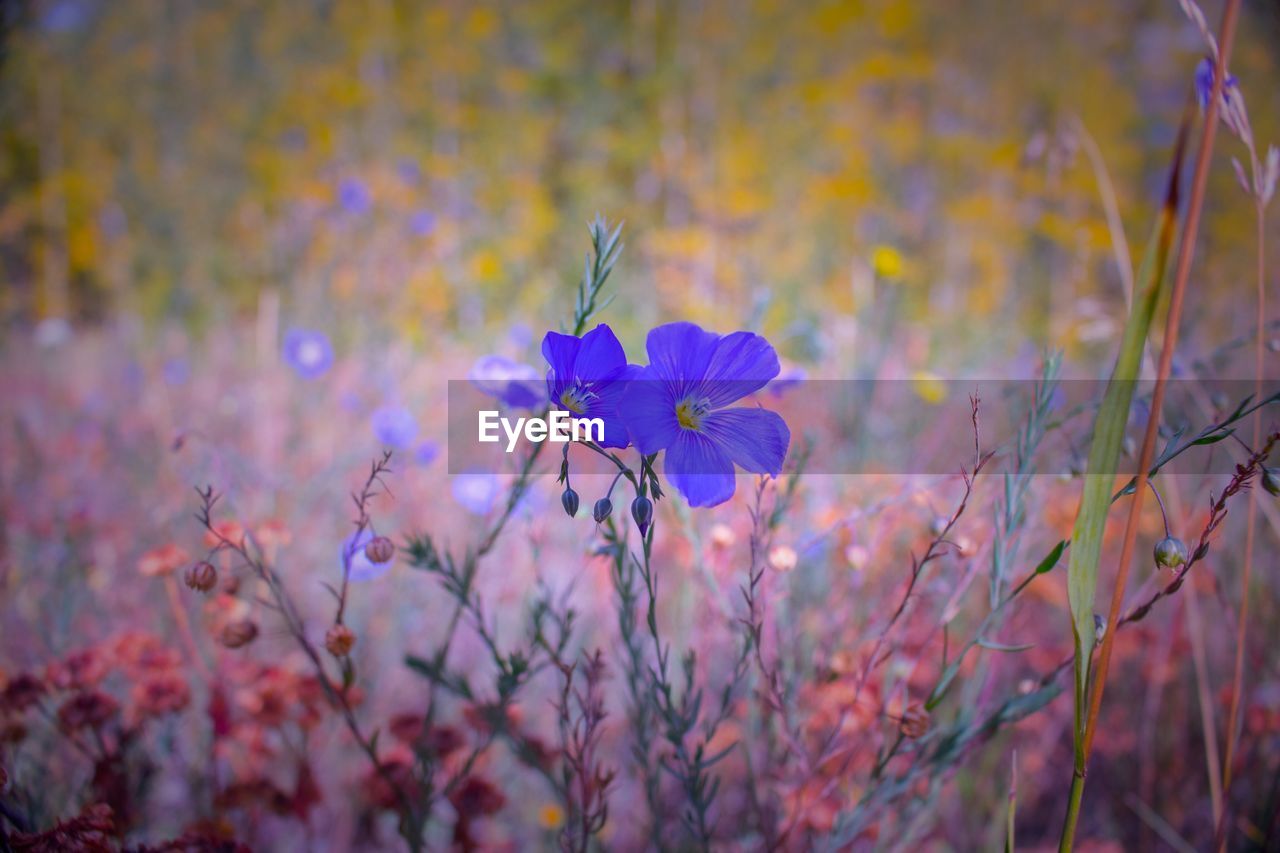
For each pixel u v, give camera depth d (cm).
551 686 45
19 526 54
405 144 180
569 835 31
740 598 38
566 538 51
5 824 33
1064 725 43
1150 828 40
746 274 129
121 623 47
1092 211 163
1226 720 41
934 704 30
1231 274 87
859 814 32
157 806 41
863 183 163
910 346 90
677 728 31
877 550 41
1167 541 26
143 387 94
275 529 37
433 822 41
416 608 50
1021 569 40
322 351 76
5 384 99
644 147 177
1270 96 162
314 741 42
